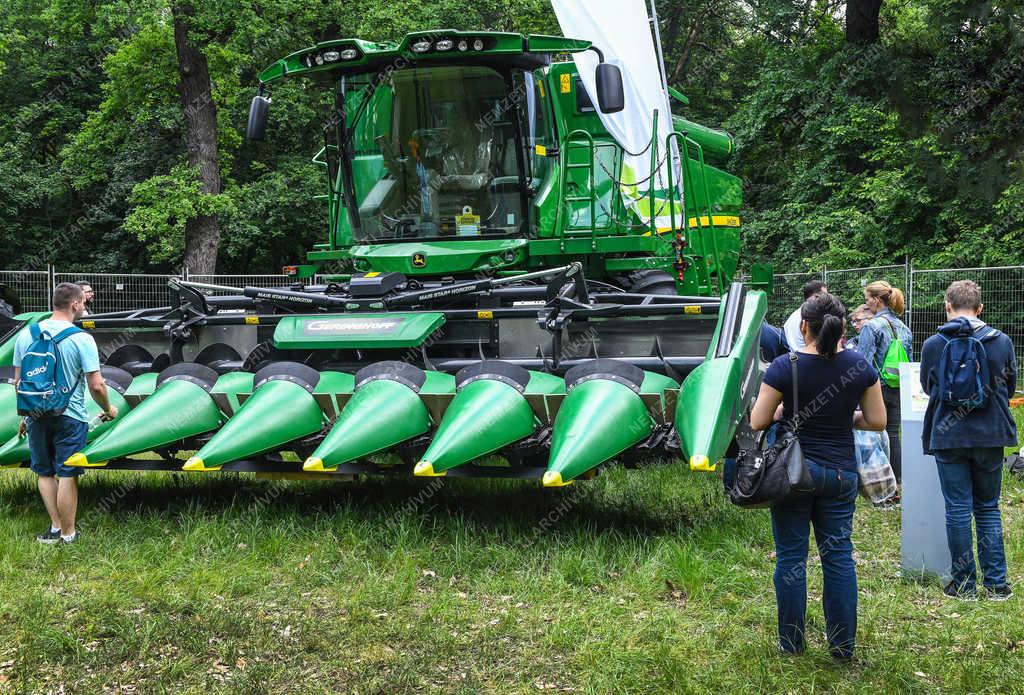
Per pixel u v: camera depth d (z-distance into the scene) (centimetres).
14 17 2844
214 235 2380
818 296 437
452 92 802
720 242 1120
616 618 487
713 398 550
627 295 720
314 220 2738
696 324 663
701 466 514
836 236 2112
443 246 809
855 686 405
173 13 2233
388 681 411
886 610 505
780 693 399
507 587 532
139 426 642
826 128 2241
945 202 1997
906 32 2195
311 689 405
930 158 1953
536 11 2488
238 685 407
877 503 730
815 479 426
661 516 671
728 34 3114
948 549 553
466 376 627
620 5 961
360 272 842
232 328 797
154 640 457
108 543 616
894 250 2073
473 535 620
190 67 2286
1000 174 1856
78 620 483
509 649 448
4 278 1614
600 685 404
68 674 419
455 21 2383
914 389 568
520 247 803
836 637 434
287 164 2752
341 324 691
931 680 415
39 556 589
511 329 716
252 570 561
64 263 2930
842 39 2436
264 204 2617
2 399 731
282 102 2562
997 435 522
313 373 662
